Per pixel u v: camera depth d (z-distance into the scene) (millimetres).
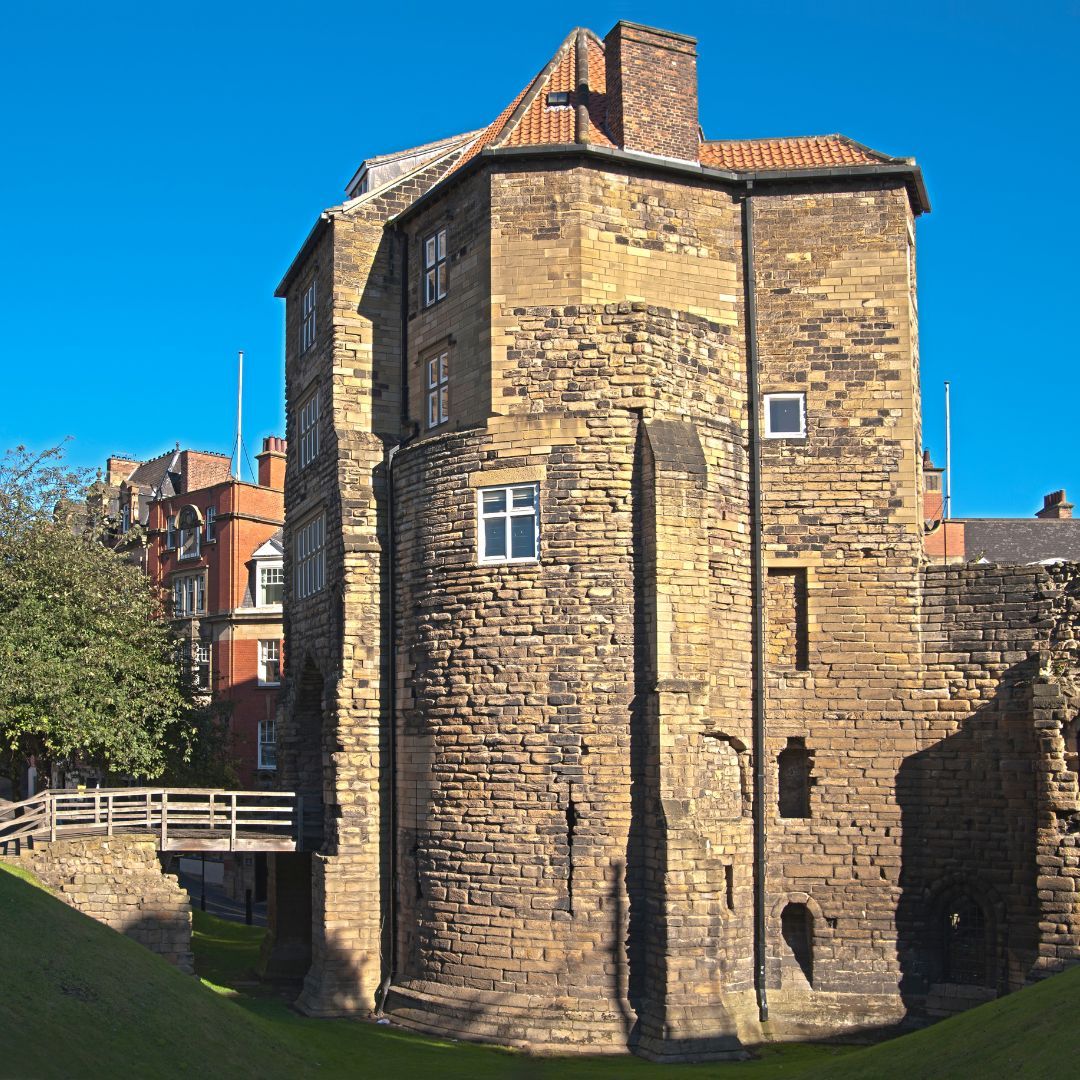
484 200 26656
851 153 28609
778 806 26734
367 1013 26906
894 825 26062
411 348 29453
